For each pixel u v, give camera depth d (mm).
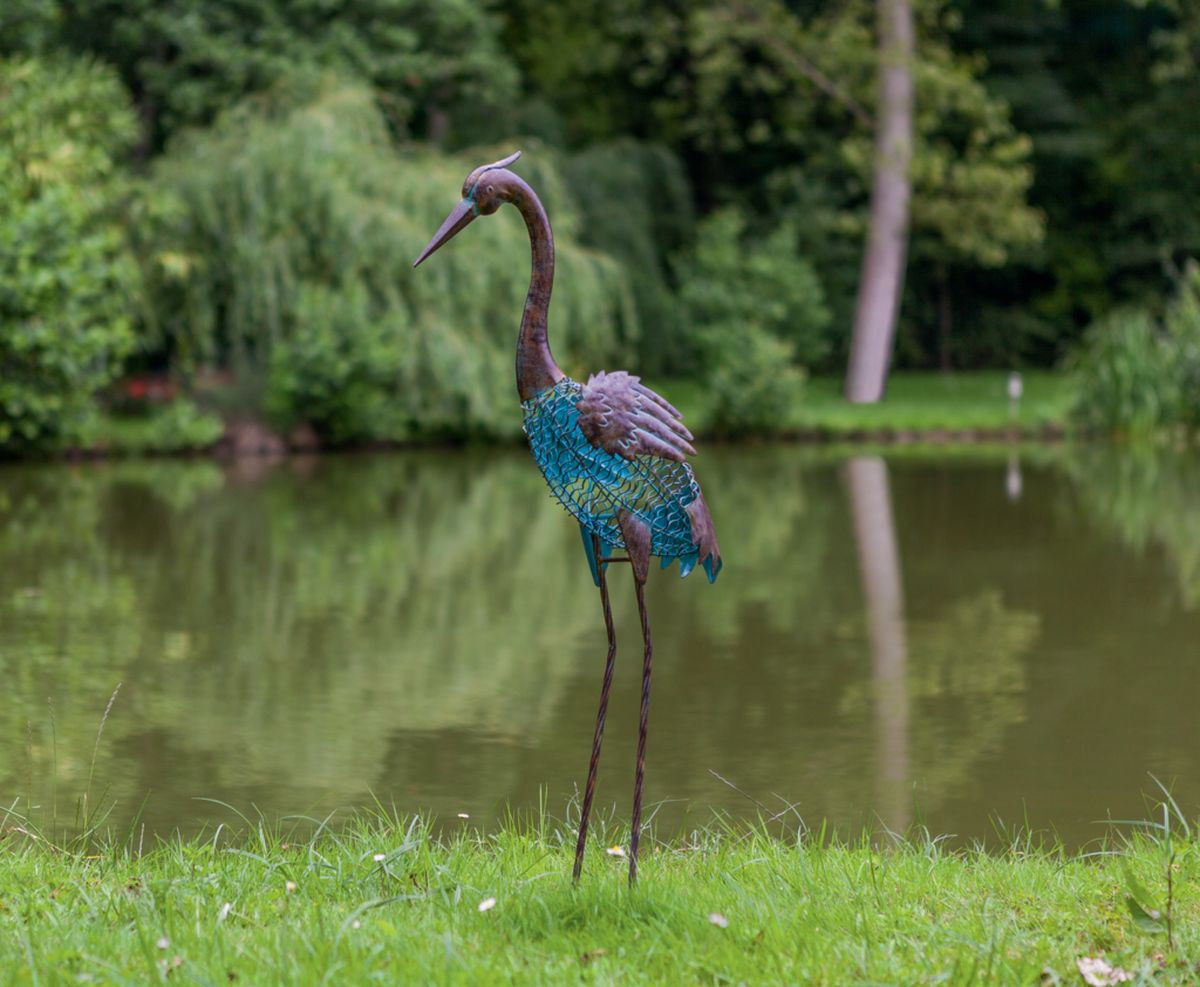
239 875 5367
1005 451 24781
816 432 26547
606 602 5094
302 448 24672
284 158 24141
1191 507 17594
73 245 20812
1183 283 28734
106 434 23969
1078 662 10109
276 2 28406
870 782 7543
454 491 19797
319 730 8500
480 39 31469
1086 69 42062
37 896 5156
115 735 8375
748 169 41156
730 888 5117
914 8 32938
